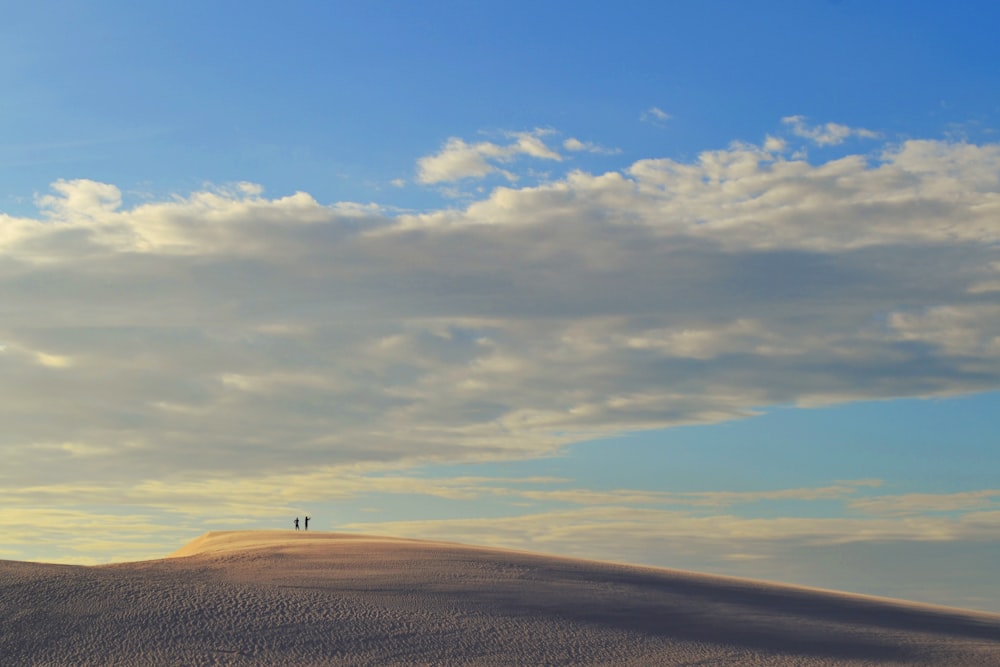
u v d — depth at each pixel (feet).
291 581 171.32
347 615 151.23
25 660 128.77
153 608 148.87
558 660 136.98
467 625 150.61
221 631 141.08
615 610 165.99
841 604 191.52
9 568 166.20
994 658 150.51
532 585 179.83
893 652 151.23
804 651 148.77
